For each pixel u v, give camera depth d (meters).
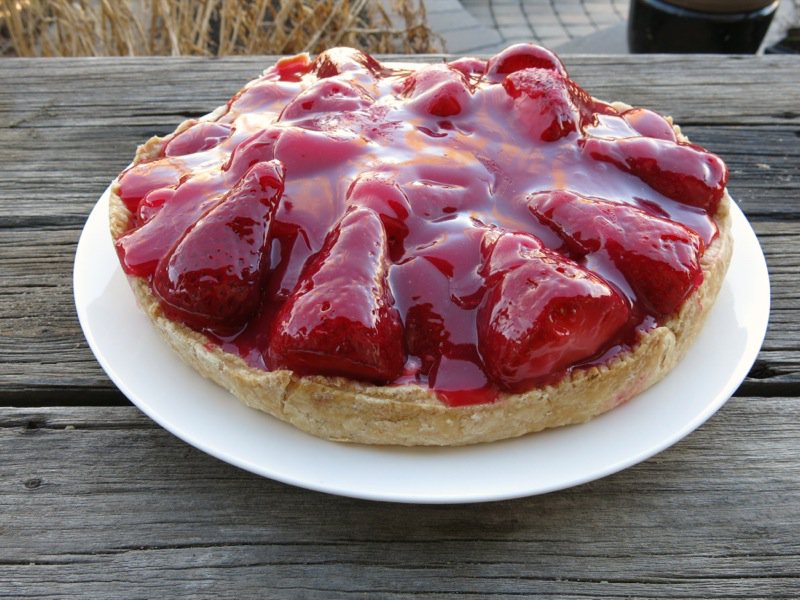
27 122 0.45
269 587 0.23
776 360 0.31
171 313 0.27
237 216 0.25
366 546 0.24
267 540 0.24
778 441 0.27
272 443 0.24
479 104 0.32
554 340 0.23
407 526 0.25
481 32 0.94
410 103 0.32
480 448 0.25
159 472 0.26
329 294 0.23
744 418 0.28
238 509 0.25
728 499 0.25
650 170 0.30
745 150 0.43
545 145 0.30
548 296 0.23
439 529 0.24
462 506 0.25
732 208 0.33
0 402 0.29
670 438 0.25
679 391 0.26
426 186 0.28
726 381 0.27
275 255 0.27
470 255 0.26
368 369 0.24
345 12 0.67
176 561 0.24
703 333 0.28
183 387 0.26
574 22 1.05
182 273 0.25
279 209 0.27
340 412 0.24
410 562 0.24
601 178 0.30
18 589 0.23
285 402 0.24
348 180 0.28
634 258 0.26
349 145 0.29
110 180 0.41
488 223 0.28
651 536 0.24
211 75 0.49
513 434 0.25
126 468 0.26
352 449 0.24
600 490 0.26
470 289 0.26
